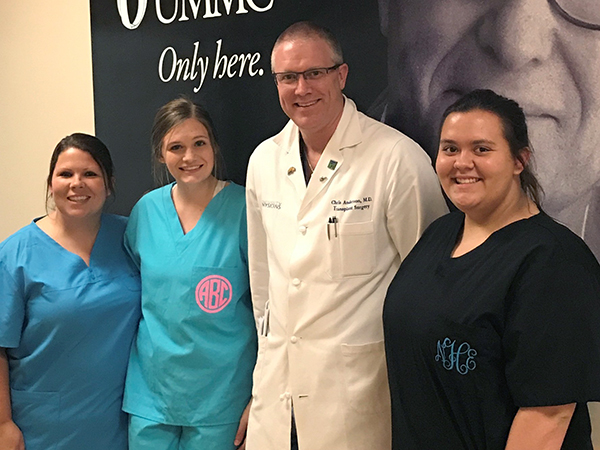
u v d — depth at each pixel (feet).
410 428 3.86
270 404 4.92
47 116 7.18
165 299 5.42
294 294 4.70
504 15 4.76
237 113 6.11
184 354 5.30
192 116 5.34
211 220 5.56
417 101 5.19
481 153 3.57
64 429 5.44
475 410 3.51
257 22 5.89
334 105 4.68
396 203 4.53
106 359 5.55
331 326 4.58
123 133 6.73
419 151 4.69
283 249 4.82
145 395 5.49
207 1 6.12
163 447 5.43
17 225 7.54
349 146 4.72
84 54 6.86
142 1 6.46
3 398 5.44
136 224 5.82
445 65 5.04
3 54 7.32
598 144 4.57
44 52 7.08
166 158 5.40
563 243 3.41
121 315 5.65
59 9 6.92
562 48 4.60
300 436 4.69
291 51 4.50
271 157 5.10
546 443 3.29
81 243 5.73
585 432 3.51
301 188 4.81
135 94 6.62
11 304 5.37
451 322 3.51
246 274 5.56
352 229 4.56
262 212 5.08
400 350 3.84
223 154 6.22
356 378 4.55
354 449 4.56
